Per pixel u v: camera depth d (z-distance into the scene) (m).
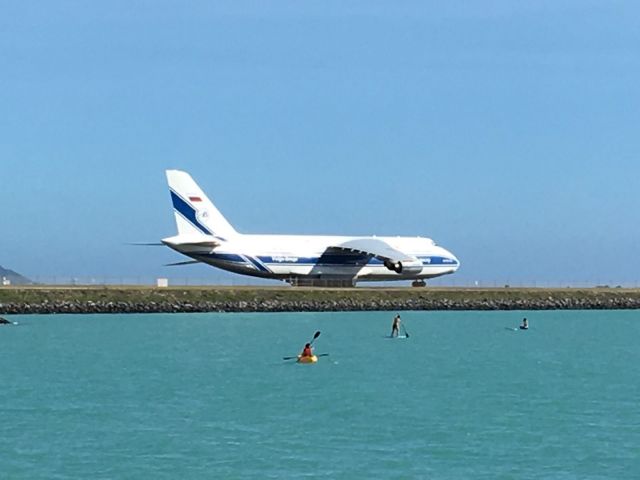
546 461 42.97
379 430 49.31
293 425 50.72
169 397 60.12
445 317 135.88
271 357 83.00
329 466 42.12
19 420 52.09
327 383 66.44
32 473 41.09
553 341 101.25
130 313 134.25
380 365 77.31
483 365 78.00
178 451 44.78
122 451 44.72
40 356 83.31
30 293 133.88
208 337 101.38
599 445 45.88
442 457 43.69
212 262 138.50
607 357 85.31
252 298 137.50
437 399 59.31
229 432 48.91
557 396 60.62
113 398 59.72
